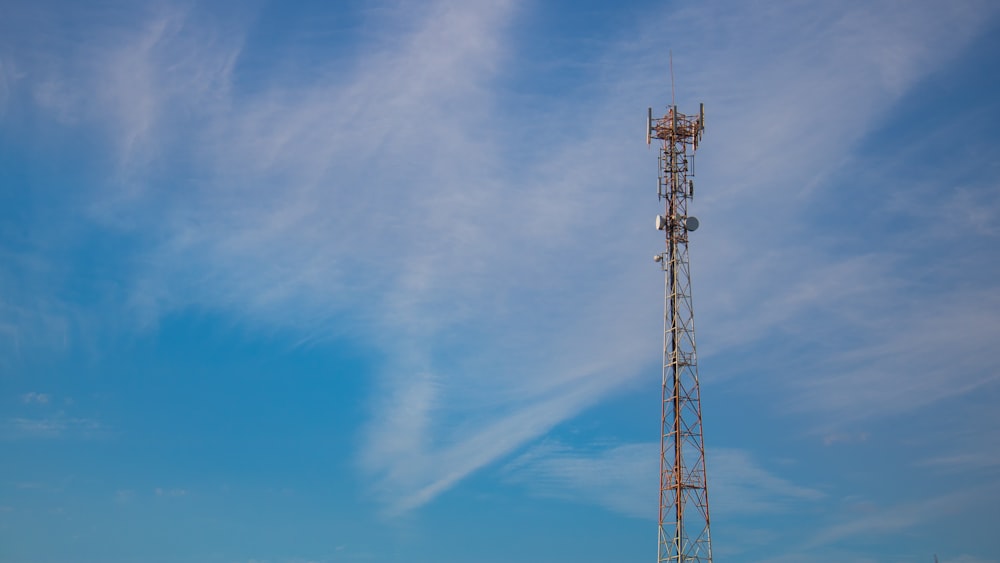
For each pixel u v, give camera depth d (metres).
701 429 136.88
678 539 134.00
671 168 146.88
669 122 148.75
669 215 145.25
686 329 141.12
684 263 143.75
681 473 135.75
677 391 138.50
